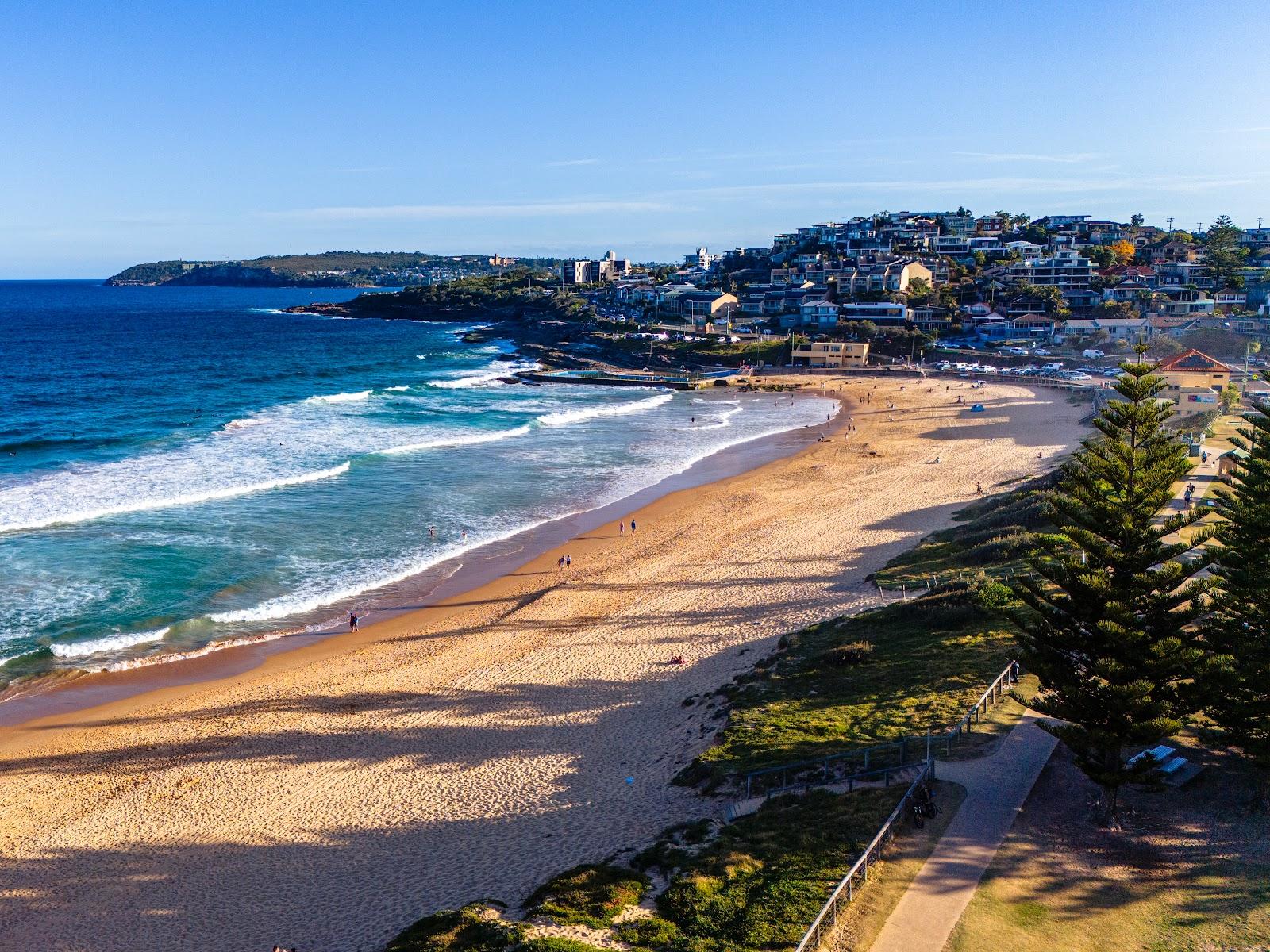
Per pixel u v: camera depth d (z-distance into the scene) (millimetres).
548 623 40188
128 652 37156
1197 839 19266
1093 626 19906
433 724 30953
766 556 48062
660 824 23047
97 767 28750
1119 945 16234
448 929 18859
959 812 20297
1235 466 47781
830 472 69750
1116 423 19906
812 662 32062
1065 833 19516
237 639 38906
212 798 26719
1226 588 21625
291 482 64000
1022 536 41781
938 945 16188
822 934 16609
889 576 42062
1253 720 20281
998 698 25875
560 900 19297
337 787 27062
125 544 49438
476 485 65500
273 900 21750
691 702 31234
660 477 69500
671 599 42375
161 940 20547
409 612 42094
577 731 29828
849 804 21141
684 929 17656
